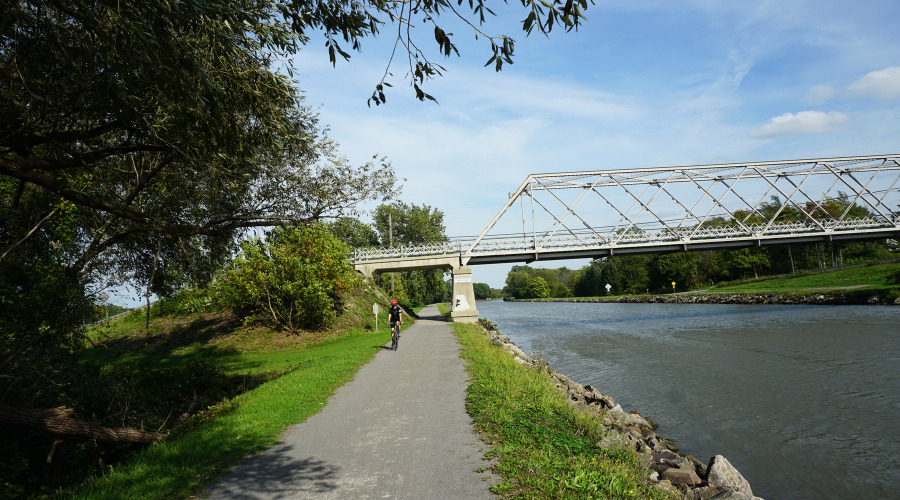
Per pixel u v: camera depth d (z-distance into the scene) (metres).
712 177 43.94
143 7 5.25
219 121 7.10
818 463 8.38
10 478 8.09
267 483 5.31
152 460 6.25
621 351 23.89
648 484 5.18
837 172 45.53
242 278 28.98
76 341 11.59
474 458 5.80
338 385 11.47
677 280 88.12
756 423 10.76
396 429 7.36
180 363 23.14
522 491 4.65
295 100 8.31
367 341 23.83
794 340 22.95
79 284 11.45
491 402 8.56
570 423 7.34
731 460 8.75
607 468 5.19
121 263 13.98
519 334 36.00
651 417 11.81
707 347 23.06
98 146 10.06
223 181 10.77
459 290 40.84
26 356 9.75
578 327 39.53
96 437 9.29
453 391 9.99
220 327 31.05
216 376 15.77
